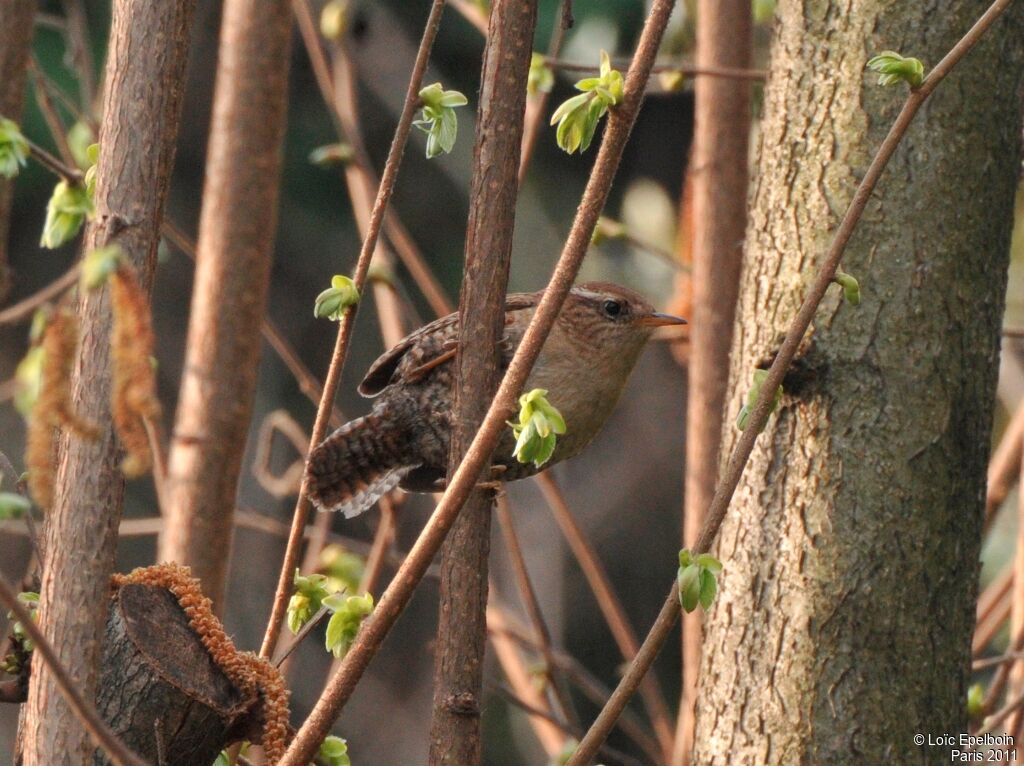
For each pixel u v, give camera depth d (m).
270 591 17.16
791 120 6.27
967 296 6.00
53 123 8.26
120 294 3.34
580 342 7.80
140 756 4.94
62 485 4.55
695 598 4.48
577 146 4.63
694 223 8.66
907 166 6.02
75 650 4.42
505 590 16.81
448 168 18.45
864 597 5.79
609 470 21.11
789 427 6.00
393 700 18.48
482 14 9.39
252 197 8.17
